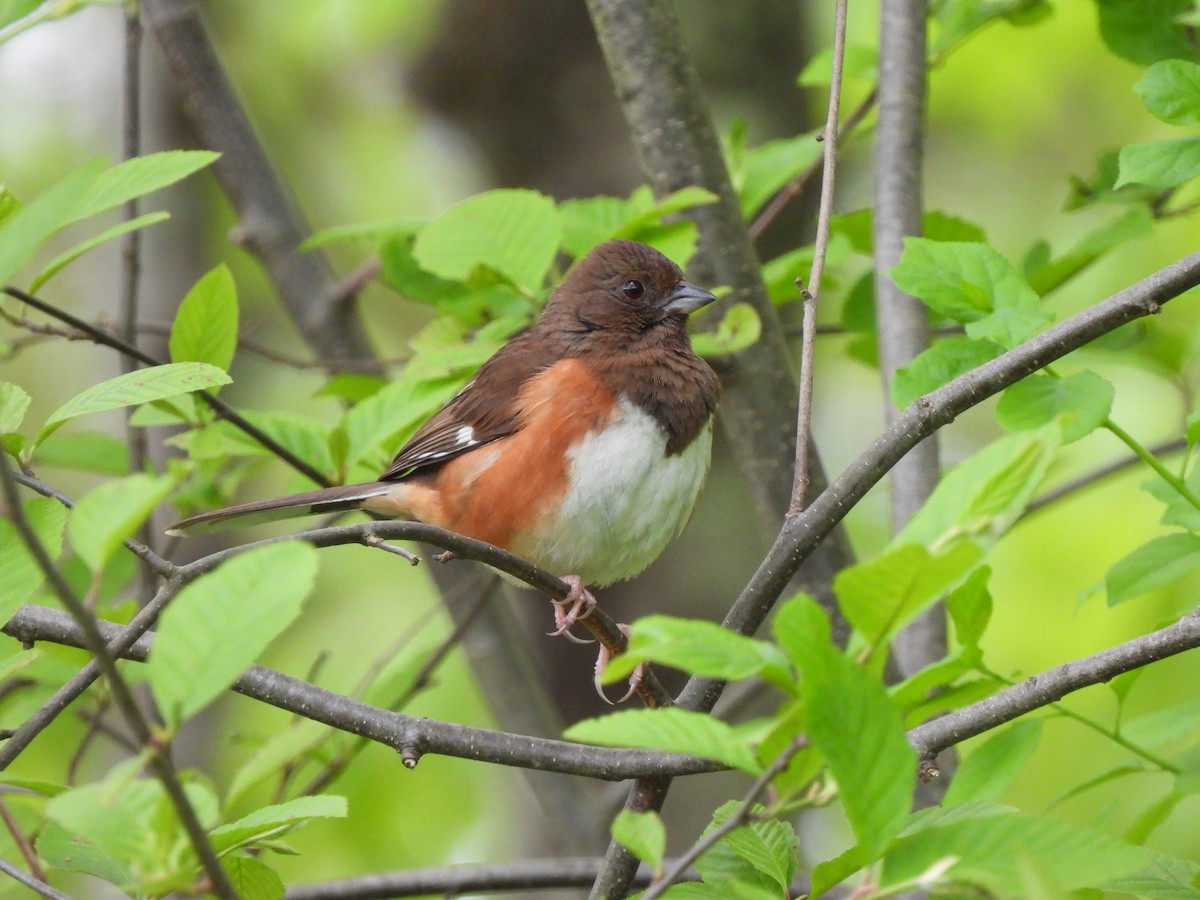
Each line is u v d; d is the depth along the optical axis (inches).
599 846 424.5
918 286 244.5
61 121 595.2
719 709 423.5
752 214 388.2
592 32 515.8
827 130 258.1
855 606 138.9
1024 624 546.9
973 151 655.8
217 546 585.0
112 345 289.3
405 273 389.7
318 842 546.6
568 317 362.9
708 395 354.6
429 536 224.5
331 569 639.8
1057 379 234.8
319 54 623.5
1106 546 545.6
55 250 596.7
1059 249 627.5
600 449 342.3
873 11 591.2
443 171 575.5
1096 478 394.9
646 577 491.5
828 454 635.5
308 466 332.2
